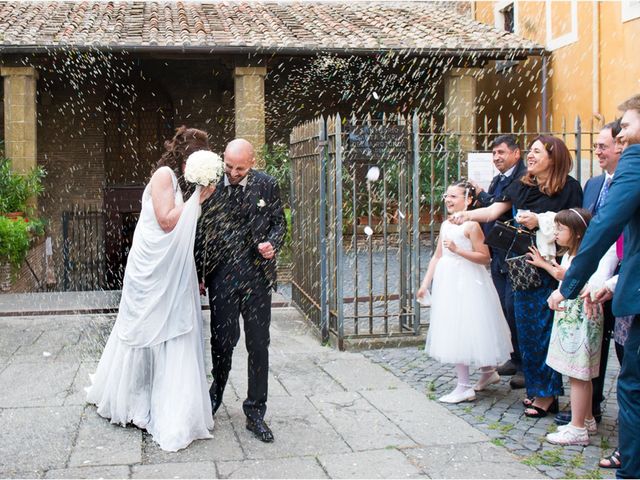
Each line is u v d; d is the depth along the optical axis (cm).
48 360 627
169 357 429
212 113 1798
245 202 437
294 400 513
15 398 507
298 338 731
